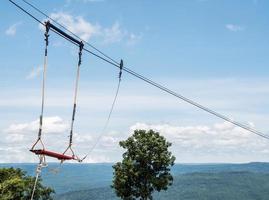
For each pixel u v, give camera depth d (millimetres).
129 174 84312
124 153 87375
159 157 84938
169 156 86188
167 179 85562
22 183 95125
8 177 101312
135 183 86250
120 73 27984
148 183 85875
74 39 21219
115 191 87812
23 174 106312
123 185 85625
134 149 86562
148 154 84625
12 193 93938
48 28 19219
